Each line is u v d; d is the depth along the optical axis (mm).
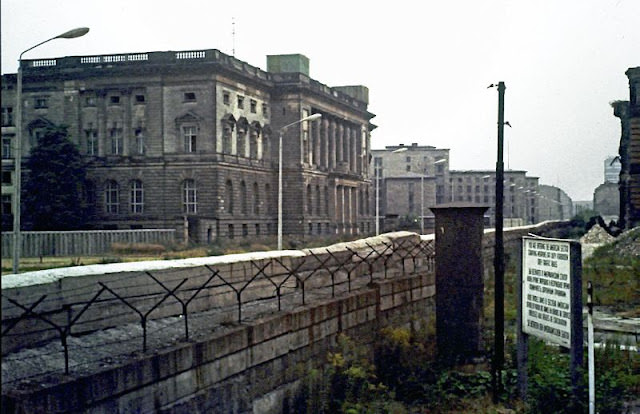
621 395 12688
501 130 15734
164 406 9867
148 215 70312
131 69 70438
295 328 13680
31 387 8039
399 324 19375
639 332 19094
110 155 71438
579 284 11281
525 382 13047
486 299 24297
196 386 10578
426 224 111250
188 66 69375
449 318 17047
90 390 8555
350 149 107188
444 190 157250
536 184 162000
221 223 69688
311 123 87938
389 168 158750
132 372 9242
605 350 15344
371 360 17016
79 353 9773
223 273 14320
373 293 17719
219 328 11836
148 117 70938
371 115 113688
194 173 69625
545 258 12180
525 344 13094
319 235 86688
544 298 12188
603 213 126500
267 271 15938
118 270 11734
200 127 69625
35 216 65375
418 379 15664
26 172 70000
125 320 11781
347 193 101750
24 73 72938
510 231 45781
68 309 9953
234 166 73125
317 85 90750
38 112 73250
